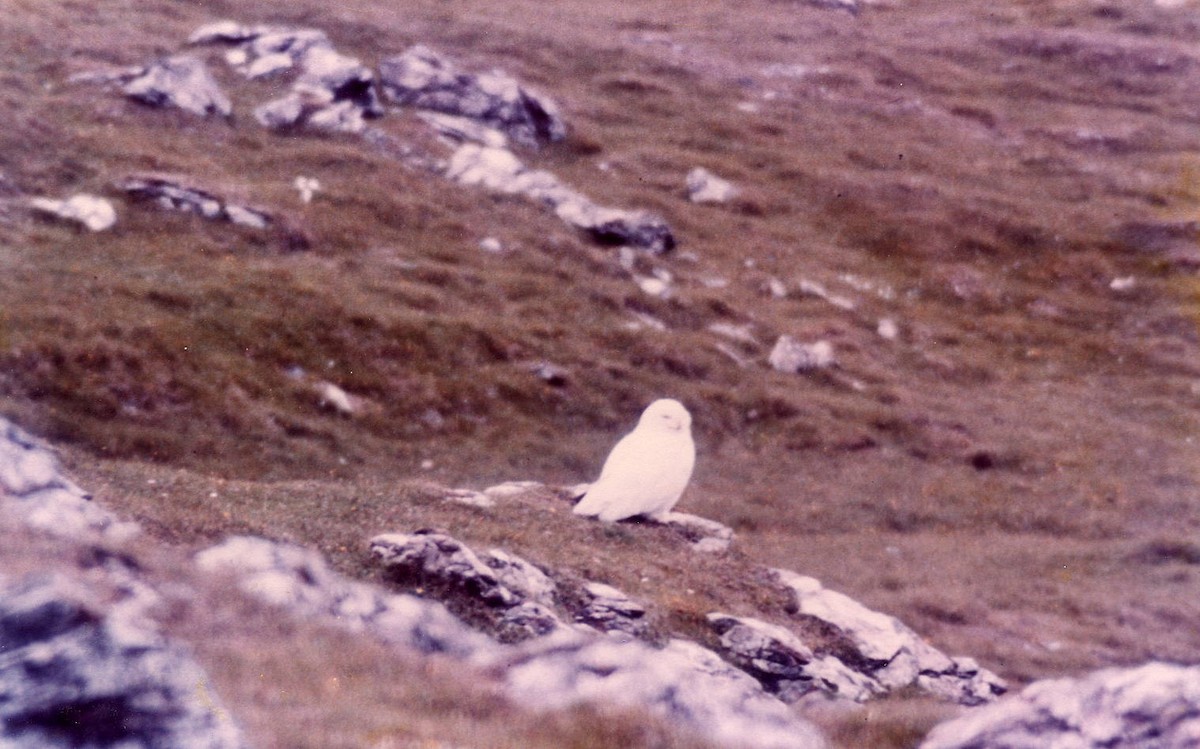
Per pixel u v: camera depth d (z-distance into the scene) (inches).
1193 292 2113.7
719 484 1429.6
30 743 312.7
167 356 1314.0
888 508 1408.7
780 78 2842.0
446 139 2133.4
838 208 2285.9
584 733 454.6
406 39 2527.1
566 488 967.0
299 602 572.4
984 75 3043.8
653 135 2449.6
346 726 387.2
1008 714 429.4
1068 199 2436.0
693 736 477.4
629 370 1608.0
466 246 1813.5
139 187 1605.6
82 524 604.1
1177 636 1079.6
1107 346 1969.7
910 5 3550.7
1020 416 1717.5
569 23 3014.3
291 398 1350.9
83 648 338.0
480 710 461.1
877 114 2736.2
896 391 1723.7
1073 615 1120.2
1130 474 1557.6
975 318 2028.8
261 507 755.4
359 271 1651.1
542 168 2203.5
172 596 499.5
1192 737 394.0
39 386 1205.7
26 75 1882.4
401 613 617.3
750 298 1934.1
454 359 1515.7
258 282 1502.2
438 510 833.5
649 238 1989.4
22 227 1462.8
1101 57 3125.0
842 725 575.5
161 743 327.0
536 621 663.1
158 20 2287.2
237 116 1969.7
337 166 1902.1
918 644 829.2
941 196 2346.2
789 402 1624.0
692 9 3294.8
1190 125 2832.2
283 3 2517.2
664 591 777.6
